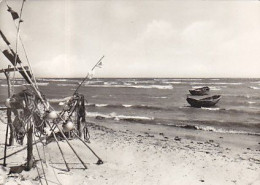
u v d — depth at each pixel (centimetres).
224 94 3353
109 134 977
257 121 1504
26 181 428
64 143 692
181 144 887
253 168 631
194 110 2002
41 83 6675
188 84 5859
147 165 606
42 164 499
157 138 983
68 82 7225
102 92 3947
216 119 1580
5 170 466
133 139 907
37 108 459
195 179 544
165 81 7644
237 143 955
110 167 566
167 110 2009
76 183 461
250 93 3488
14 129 475
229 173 593
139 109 2061
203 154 739
